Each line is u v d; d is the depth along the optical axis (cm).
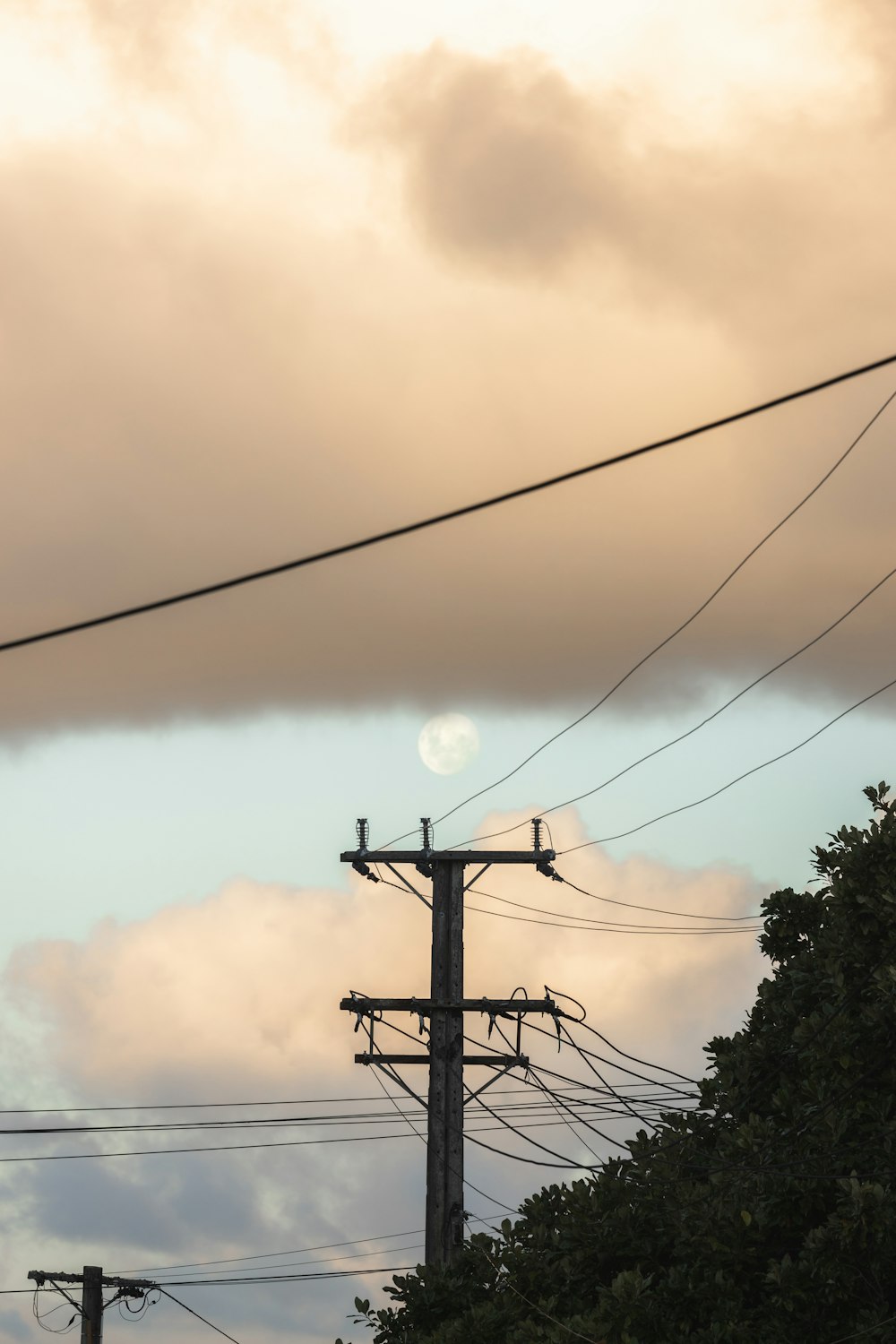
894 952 5716
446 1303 6359
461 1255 6538
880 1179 5412
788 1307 5300
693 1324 5522
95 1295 10725
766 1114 6122
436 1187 7988
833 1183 5531
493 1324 5956
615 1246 5931
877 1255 5228
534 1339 5681
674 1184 5844
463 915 8362
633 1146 6050
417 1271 6581
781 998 6369
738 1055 6169
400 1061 8188
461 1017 8200
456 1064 8150
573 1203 6050
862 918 5878
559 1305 5903
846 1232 5197
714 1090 6350
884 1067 5647
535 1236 6234
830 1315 5319
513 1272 6172
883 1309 5247
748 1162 5619
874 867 5906
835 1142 5525
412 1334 6247
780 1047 6147
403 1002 8200
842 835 6019
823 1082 5678
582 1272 5991
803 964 6266
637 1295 5516
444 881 8400
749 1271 5569
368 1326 6469
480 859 8394
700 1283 5566
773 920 6681
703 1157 5962
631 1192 6025
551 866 8375
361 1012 8188
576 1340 5497
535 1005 8100
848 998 5794
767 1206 5556
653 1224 5931
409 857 8394
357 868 8425
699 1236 5609
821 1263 5262
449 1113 8081
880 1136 5541
